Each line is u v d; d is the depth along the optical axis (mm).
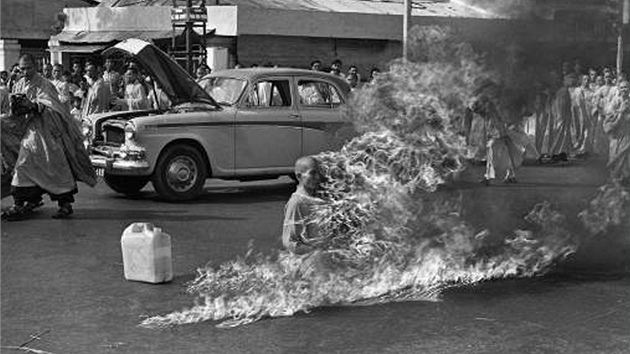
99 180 13594
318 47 22859
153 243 6664
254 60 22000
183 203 11219
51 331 5477
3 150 9797
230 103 11648
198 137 11234
